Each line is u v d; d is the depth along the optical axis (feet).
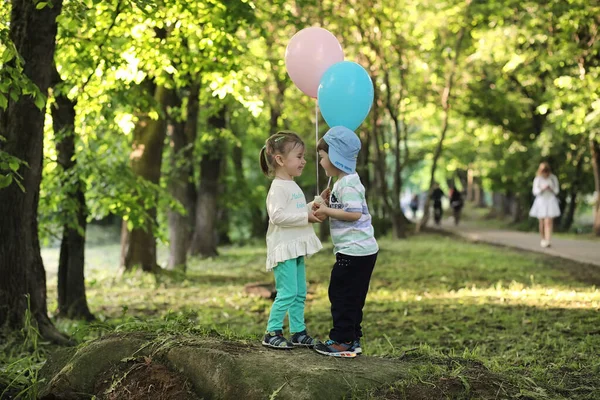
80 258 36.14
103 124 39.27
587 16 64.64
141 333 17.99
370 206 109.91
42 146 28.04
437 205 122.52
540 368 19.98
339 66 19.04
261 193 94.07
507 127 98.89
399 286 45.93
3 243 27.12
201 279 55.11
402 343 27.55
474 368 17.07
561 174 95.35
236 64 42.42
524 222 110.83
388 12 79.77
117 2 32.89
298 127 90.48
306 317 35.12
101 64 36.01
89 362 17.24
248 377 15.29
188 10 37.47
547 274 48.06
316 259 66.59
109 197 39.01
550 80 82.38
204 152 71.46
